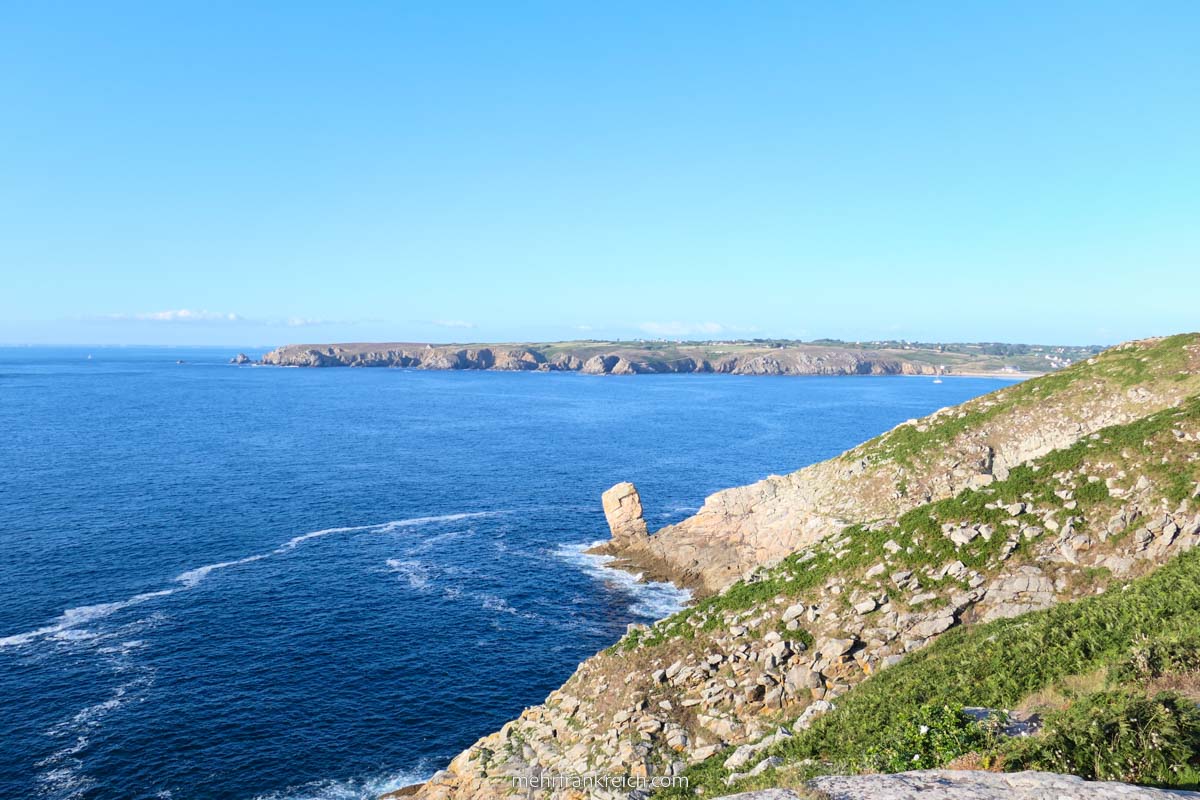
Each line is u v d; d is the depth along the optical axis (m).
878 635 35.09
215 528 85.12
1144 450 39.59
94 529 82.38
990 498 41.25
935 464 60.66
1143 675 17.56
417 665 52.12
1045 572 35.31
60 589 63.72
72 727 42.44
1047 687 20.88
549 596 66.38
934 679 26.20
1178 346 59.75
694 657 37.66
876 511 59.91
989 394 68.50
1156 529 34.69
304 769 39.78
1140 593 25.31
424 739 42.97
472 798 33.81
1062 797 12.16
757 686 34.12
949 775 13.98
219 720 44.00
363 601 64.06
